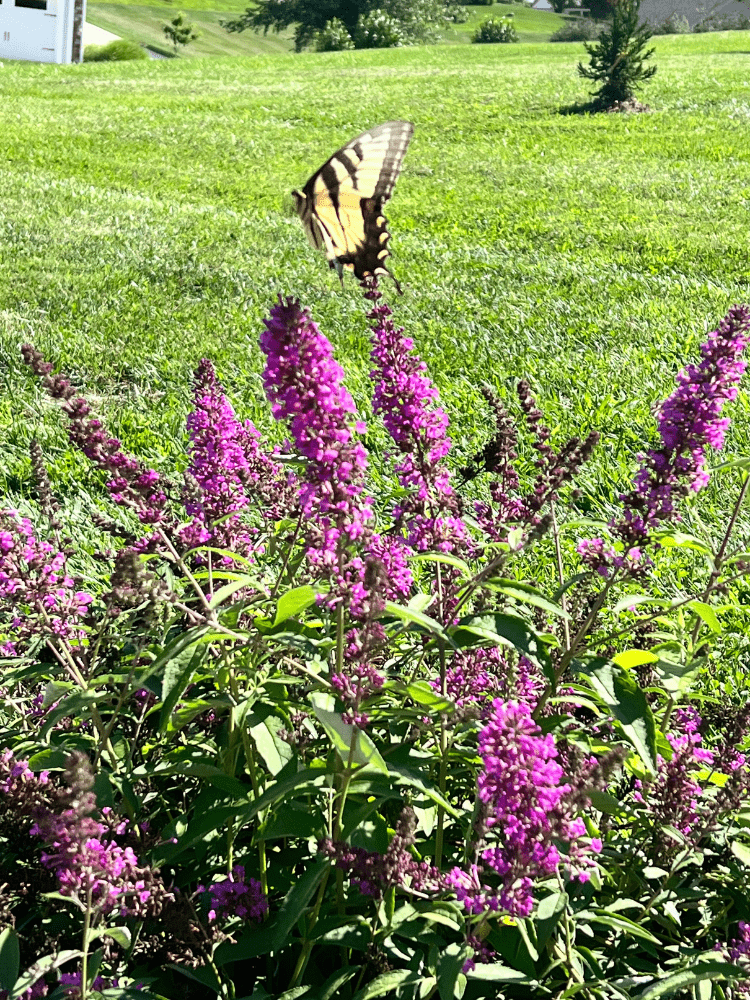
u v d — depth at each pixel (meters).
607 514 6.43
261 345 2.59
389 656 3.48
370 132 3.58
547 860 2.33
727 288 12.84
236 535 3.47
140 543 2.81
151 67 49.41
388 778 2.59
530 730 2.34
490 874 2.74
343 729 2.46
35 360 2.78
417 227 17.94
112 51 59.91
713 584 3.13
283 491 3.36
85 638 3.27
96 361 10.00
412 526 3.25
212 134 29.16
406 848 2.60
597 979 2.58
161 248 15.35
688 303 11.95
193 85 41.28
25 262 14.18
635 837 3.11
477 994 2.71
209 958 2.66
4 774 2.83
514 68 44.22
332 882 3.02
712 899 3.13
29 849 2.86
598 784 2.38
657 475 3.08
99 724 3.15
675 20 57.91
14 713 3.69
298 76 44.47
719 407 3.01
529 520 3.21
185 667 2.58
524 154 25.61
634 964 2.82
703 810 2.92
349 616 2.91
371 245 3.54
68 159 24.41
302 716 3.14
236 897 2.78
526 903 2.38
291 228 17.16
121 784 2.92
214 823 2.77
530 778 2.29
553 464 3.22
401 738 3.14
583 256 15.17
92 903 2.52
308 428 2.58
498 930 2.67
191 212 18.56
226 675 2.86
